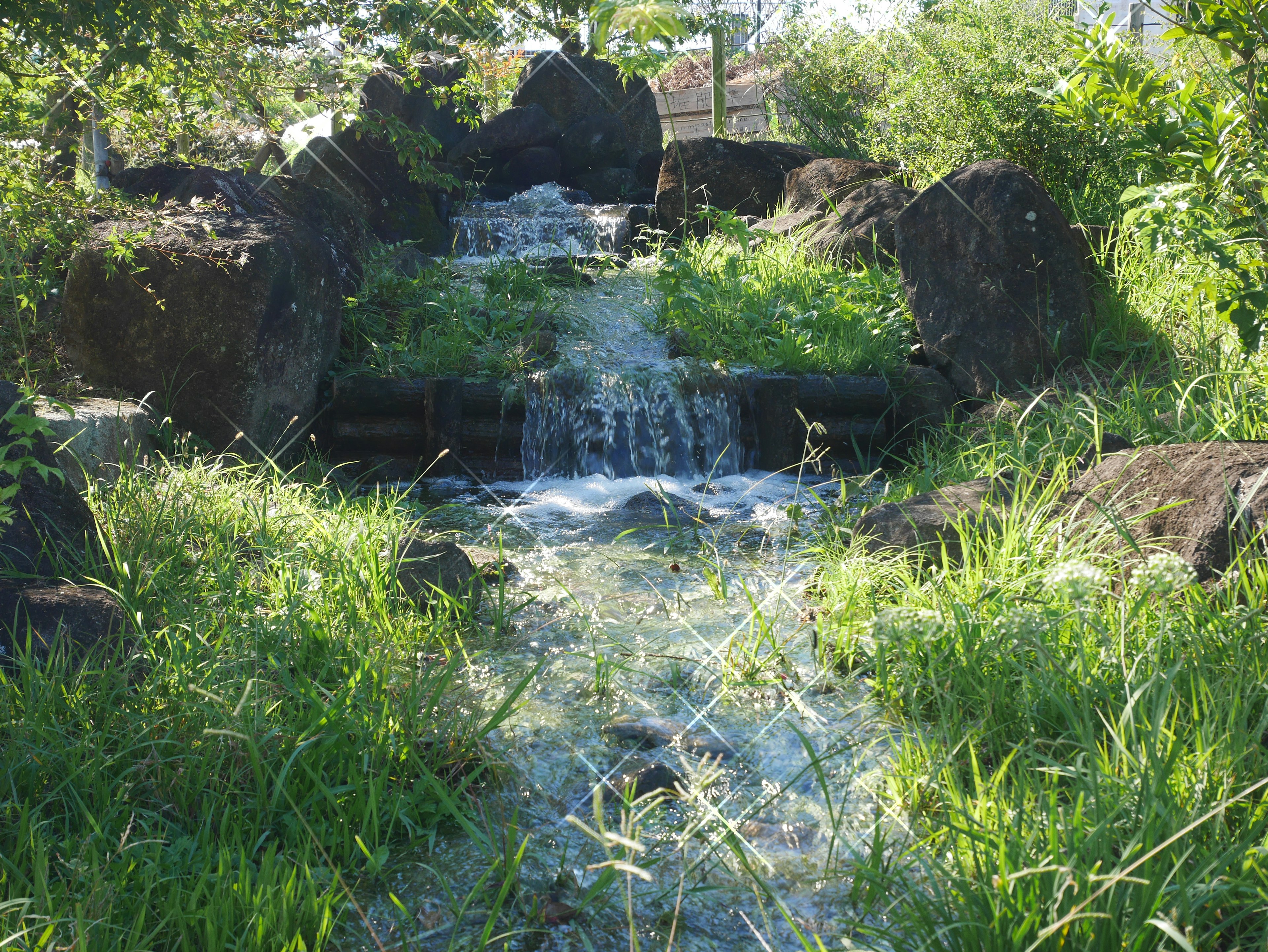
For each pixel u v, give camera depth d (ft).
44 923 6.47
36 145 17.67
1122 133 13.67
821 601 13.89
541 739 10.39
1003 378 23.54
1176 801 7.02
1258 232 12.55
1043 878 6.31
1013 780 8.18
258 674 10.07
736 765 9.89
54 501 11.98
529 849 8.49
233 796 8.50
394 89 44.21
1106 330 23.34
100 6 14.74
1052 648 9.46
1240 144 12.20
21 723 8.52
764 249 30.60
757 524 19.13
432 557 14.10
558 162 48.67
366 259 28.07
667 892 7.89
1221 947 6.43
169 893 7.04
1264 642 9.09
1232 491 11.23
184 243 19.61
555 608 14.32
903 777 8.91
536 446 23.67
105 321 19.39
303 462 21.29
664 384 24.09
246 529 14.49
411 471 23.61
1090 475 13.46
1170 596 8.04
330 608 12.00
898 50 39.96
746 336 26.35
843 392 23.82
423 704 10.61
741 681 11.55
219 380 19.69
